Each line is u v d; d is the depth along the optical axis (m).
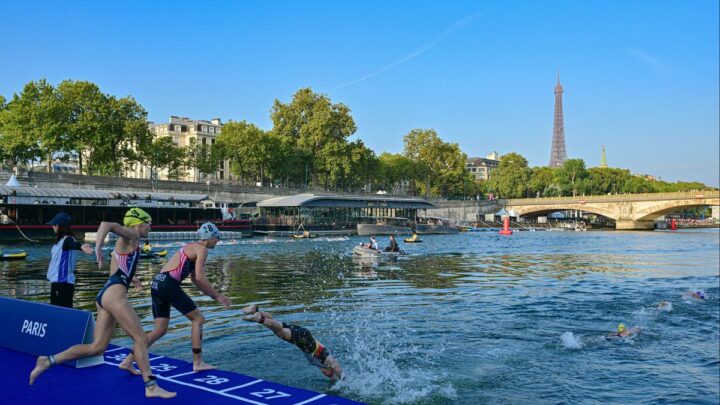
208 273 27.11
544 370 10.48
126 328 6.56
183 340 11.77
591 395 9.26
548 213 141.88
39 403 6.17
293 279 24.55
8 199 51.38
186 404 6.28
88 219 55.31
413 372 9.96
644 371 10.73
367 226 77.31
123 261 6.79
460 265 33.22
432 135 130.88
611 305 17.91
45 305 8.30
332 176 104.94
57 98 68.62
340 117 107.00
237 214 83.75
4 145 65.69
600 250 51.56
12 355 8.22
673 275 28.92
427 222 96.94
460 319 15.01
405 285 22.62
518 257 40.94
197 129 135.25
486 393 9.04
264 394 6.72
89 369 7.59
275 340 11.83
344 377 9.33
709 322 15.49
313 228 73.75
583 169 160.38
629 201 116.88
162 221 61.12
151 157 80.31
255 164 97.12
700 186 195.75
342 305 17.17
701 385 10.01
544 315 15.91
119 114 72.62
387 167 125.62
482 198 164.38
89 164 73.62
